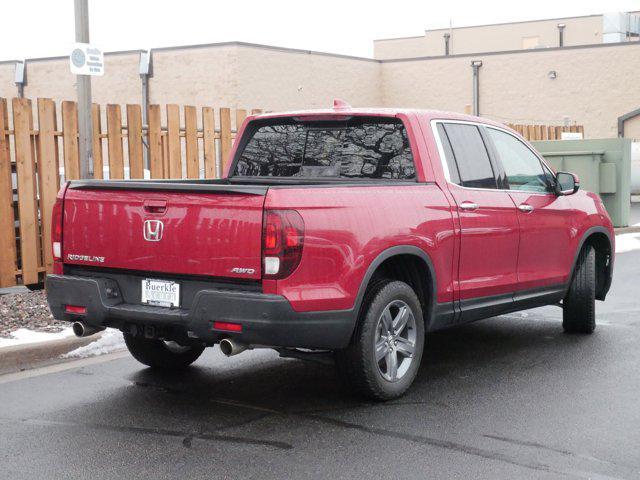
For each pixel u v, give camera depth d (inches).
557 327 324.8
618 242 605.6
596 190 645.3
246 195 197.0
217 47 1155.9
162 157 428.5
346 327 206.4
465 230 244.4
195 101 1173.1
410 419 208.4
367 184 220.1
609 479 168.7
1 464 178.1
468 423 205.0
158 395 231.5
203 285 204.4
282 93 1226.6
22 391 235.3
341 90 1347.2
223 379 249.1
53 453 184.7
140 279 214.7
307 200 200.2
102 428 202.2
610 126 1307.8
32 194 375.9
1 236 366.9
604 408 217.0
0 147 364.5
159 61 1186.0
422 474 171.5
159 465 177.2
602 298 323.3
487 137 266.1
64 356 274.2
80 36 361.4
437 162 242.4
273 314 193.9
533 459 179.9
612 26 1984.5
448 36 2356.1
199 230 202.7
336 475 171.0
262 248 194.9
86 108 369.4
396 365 226.1
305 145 259.0
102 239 218.4
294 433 197.9
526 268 273.0
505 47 2304.4
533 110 1359.5
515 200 266.8
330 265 202.7
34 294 358.3
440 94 1416.1
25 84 1245.7
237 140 271.0
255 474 171.8
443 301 239.9
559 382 243.0
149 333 212.4
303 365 266.8
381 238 214.5
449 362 269.4
